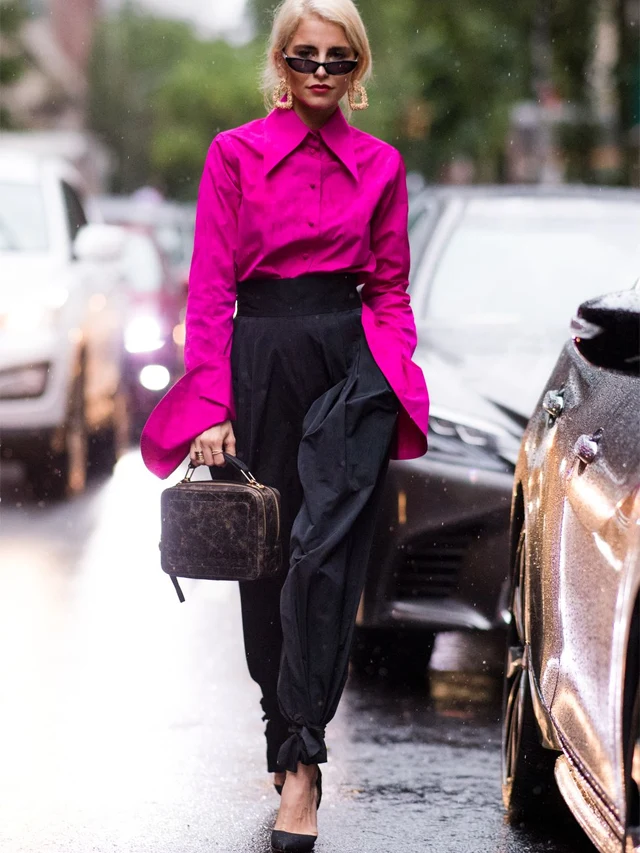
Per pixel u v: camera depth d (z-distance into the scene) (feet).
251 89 394.11
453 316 48.24
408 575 39.29
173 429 28.73
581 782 24.11
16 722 37.35
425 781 33.04
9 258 74.54
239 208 28.58
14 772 33.45
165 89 400.26
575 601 24.47
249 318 28.86
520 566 30.68
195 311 28.76
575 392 27.84
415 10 210.18
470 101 207.00
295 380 28.68
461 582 38.93
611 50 186.70
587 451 24.71
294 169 28.40
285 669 28.19
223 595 52.85
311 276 28.60
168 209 139.13
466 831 29.84
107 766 33.81
